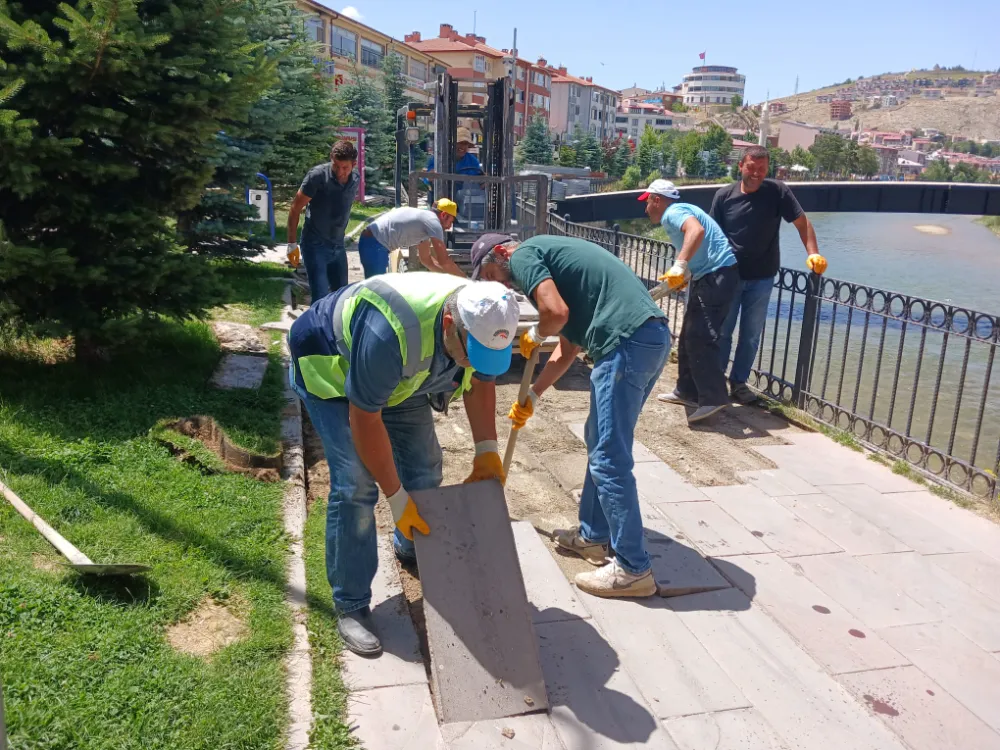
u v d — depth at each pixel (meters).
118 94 4.75
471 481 3.03
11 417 4.11
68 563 2.99
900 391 10.00
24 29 4.09
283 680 2.69
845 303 5.66
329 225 6.62
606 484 3.38
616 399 3.32
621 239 8.79
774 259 6.16
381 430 2.70
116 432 4.22
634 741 2.60
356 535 2.93
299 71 12.00
